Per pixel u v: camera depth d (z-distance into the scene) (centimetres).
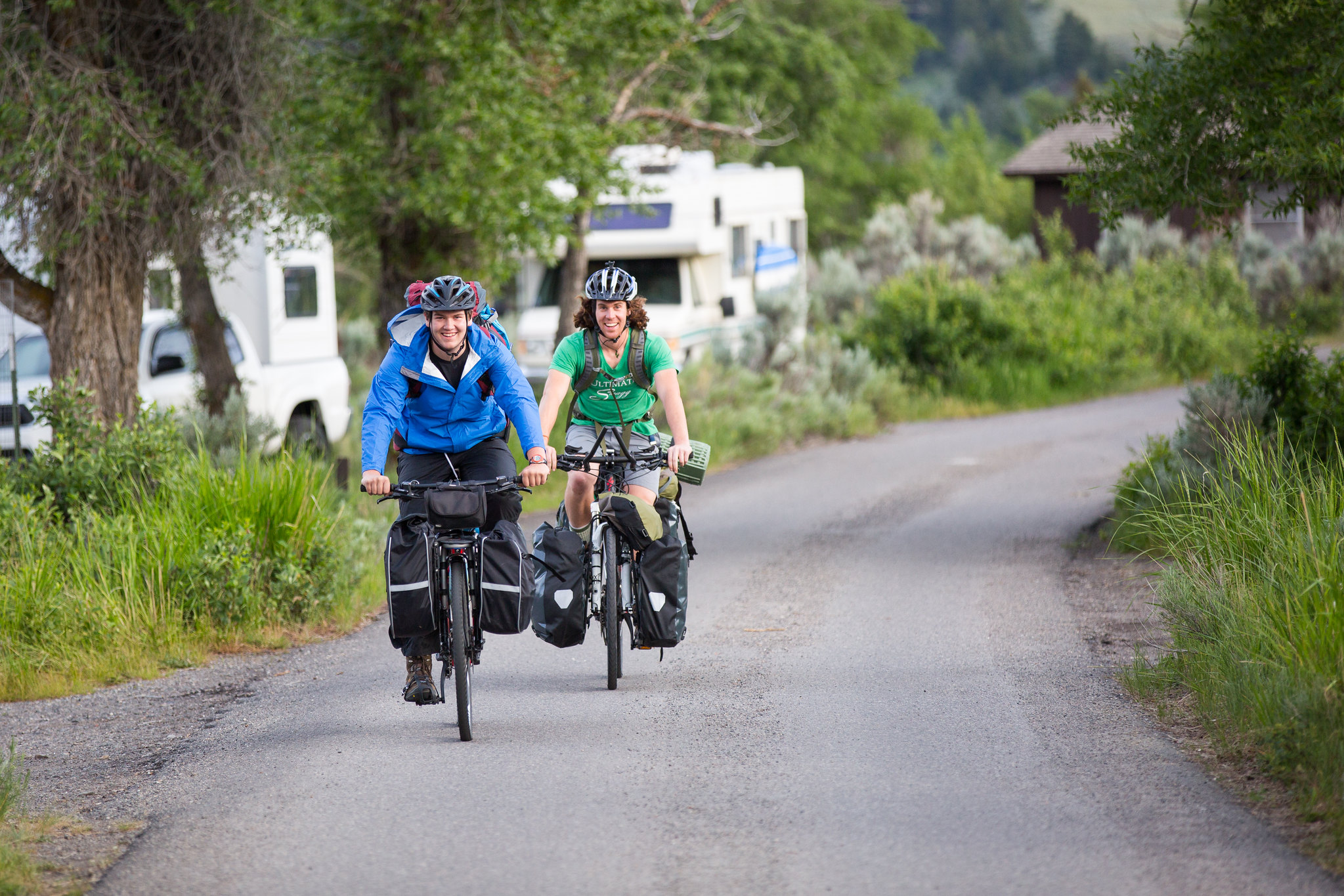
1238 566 2441
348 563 3356
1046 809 1666
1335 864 1469
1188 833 1571
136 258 3912
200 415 4531
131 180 3825
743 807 1700
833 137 16562
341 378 5825
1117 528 3694
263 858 1569
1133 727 2022
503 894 1444
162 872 1534
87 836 1683
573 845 1579
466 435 2058
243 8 4000
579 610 2258
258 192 4156
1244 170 3225
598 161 6138
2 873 1519
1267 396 3791
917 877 1463
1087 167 3353
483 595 1992
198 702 2417
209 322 4884
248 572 2947
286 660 2750
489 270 6400
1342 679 1845
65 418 3481
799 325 7350
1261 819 1612
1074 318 8850
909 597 3145
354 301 11694
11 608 2742
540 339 7256
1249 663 2000
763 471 5709
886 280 9331
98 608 2773
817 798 1733
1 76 3656
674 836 1603
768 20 12644
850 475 5494
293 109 4325
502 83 5731
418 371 1994
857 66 15512
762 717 2128
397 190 5947
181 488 3203
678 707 2206
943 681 2350
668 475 2384
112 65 3900
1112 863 1485
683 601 2297
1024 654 2541
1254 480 2700
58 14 3731
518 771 1867
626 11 6581
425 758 1945
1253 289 9844
